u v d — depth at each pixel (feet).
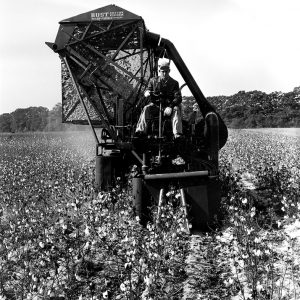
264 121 239.71
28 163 62.39
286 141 105.81
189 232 25.88
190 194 27.86
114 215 28.27
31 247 23.56
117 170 36.78
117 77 37.73
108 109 38.47
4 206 34.30
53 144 111.86
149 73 38.09
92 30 36.73
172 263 20.97
